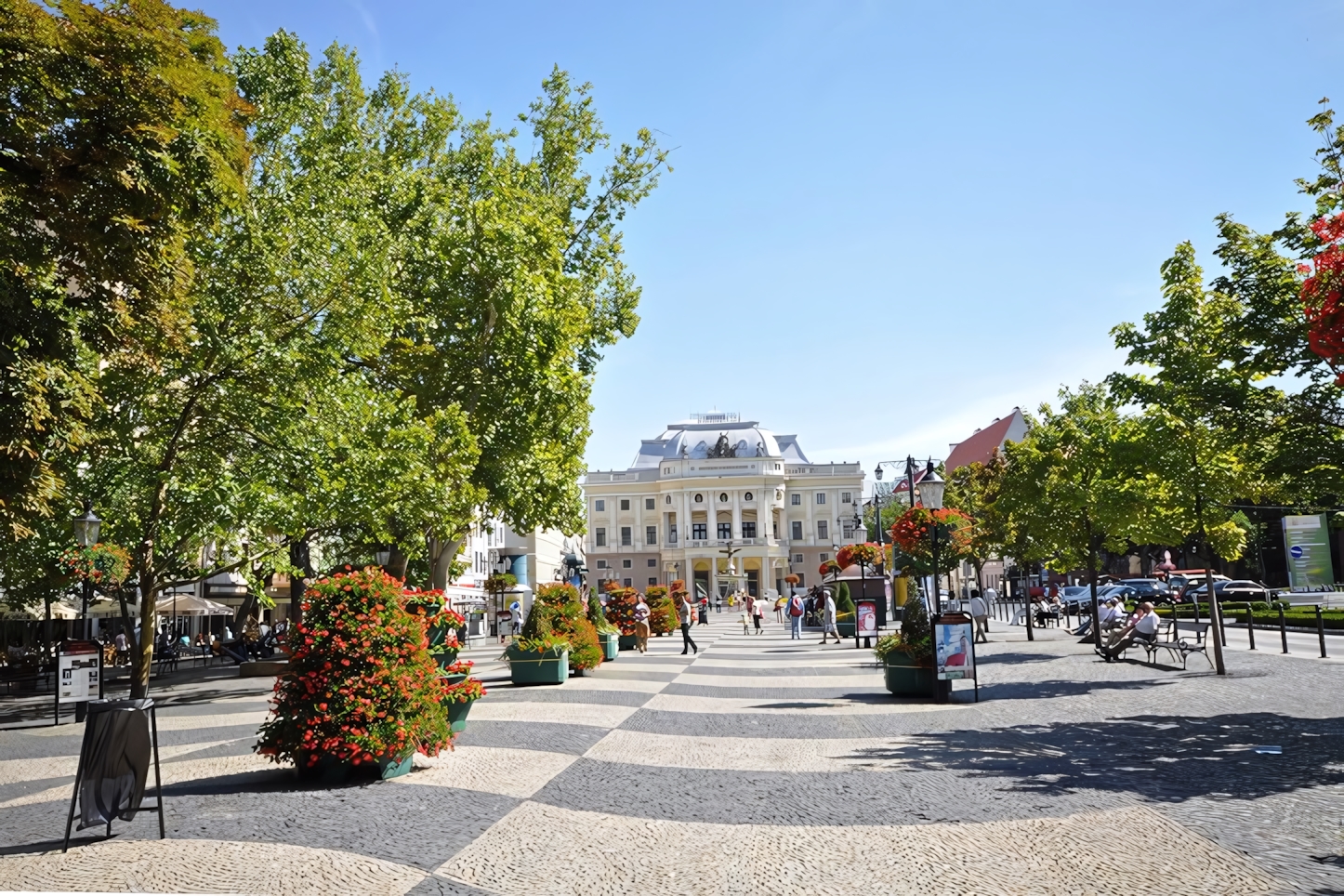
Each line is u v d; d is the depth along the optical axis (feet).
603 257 98.58
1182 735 37.81
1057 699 51.57
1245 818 24.48
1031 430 108.06
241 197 35.55
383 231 68.85
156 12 29.12
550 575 277.44
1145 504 78.23
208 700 68.39
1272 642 87.71
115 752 25.03
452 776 33.01
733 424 435.12
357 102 89.61
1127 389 61.36
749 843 24.21
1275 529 211.61
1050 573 259.80
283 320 56.13
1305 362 41.19
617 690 60.90
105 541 55.98
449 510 70.28
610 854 23.41
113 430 51.88
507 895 20.47
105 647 109.50
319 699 32.19
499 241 80.89
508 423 82.28
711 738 41.19
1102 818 25.16
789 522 419.74
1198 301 57.62
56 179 28.30
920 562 62.03
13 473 27.86
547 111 98.78
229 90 32.96
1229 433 45.55
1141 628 71.67
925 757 35.40
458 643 42.68
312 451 55.67
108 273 31.01
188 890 20.56
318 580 34.30
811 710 50.29
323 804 28.78
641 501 425.69
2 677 89.51
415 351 80.74
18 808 30.73
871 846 23.63
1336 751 33.17
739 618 240.32
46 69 28.22
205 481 53.52
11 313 27.86
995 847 23.08
